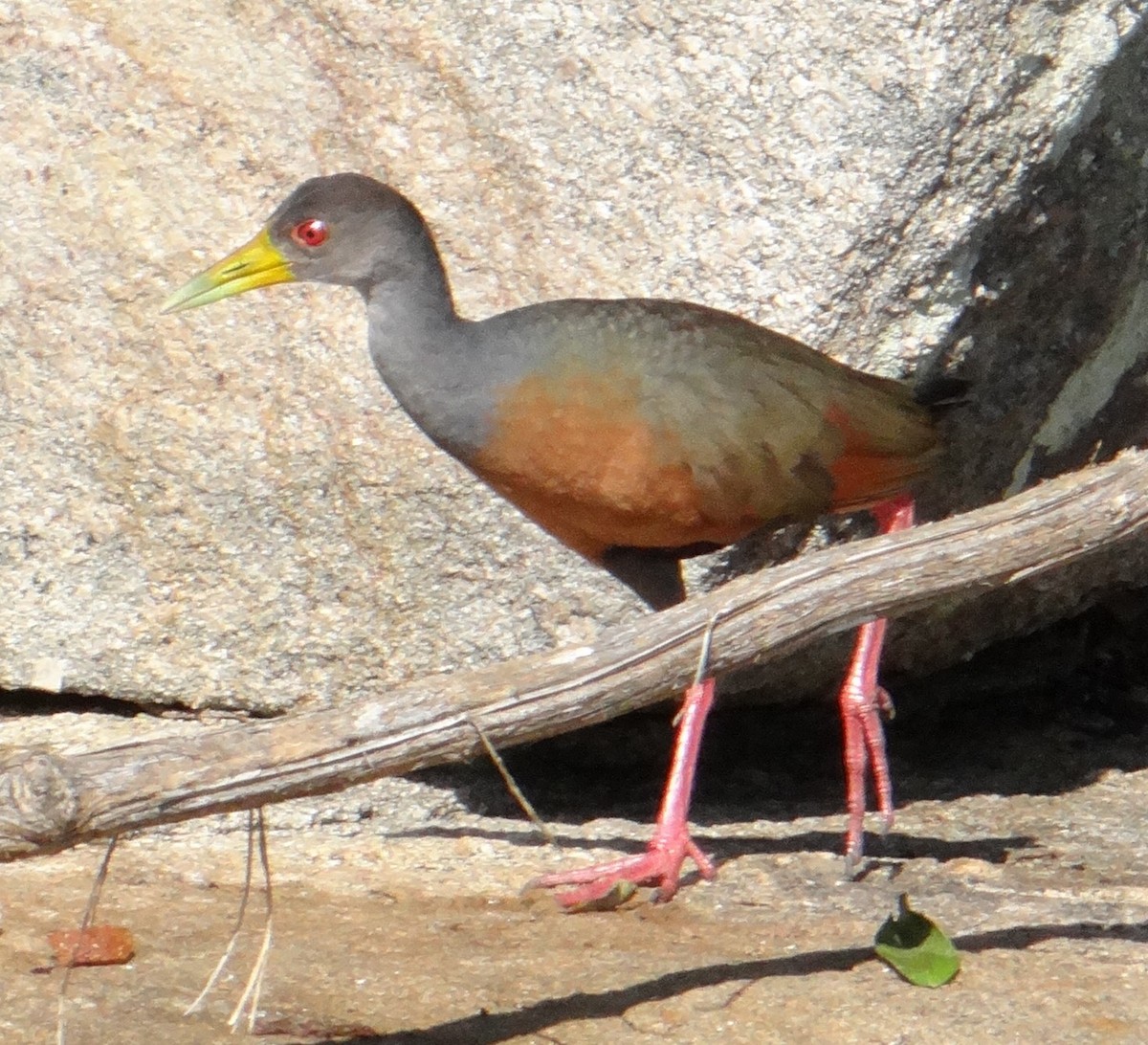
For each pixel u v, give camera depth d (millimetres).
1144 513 7754
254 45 11125
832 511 10055
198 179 11031
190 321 10828
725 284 10367
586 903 9484
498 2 10727
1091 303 11078
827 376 9859
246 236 10938
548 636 10594
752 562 10555
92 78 11195
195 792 6820
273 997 8102
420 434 10469
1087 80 10227
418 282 9656
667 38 10484
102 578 10945
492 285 10703
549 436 9547
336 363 10656
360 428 10570
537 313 9742
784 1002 8078
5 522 10992
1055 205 10531
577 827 10836
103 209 11039
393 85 10883
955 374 10672
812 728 12438
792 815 11258
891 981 8297
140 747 6812
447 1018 7949
